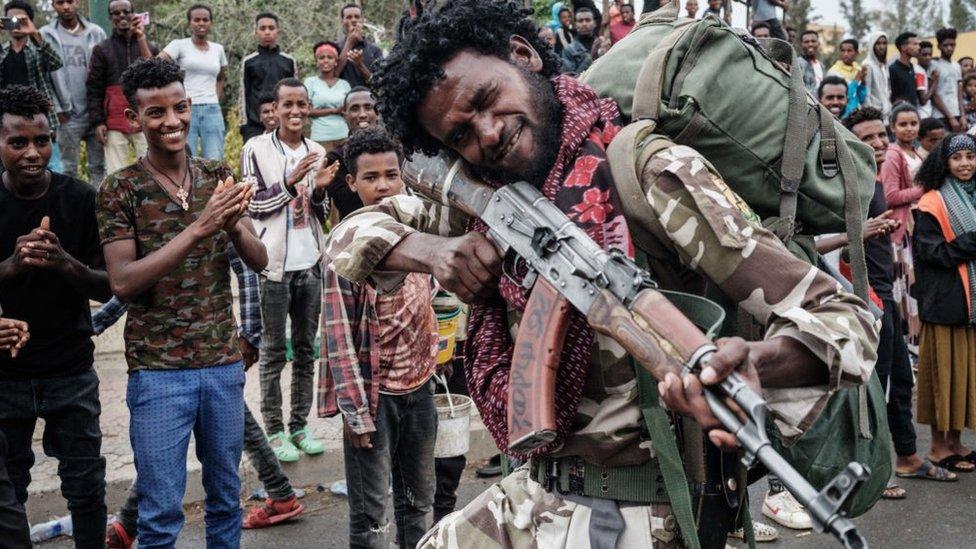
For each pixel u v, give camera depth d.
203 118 7.93
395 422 3.29
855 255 1.76
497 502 1.85
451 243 1.74
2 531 2.62
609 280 1.45
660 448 1.59
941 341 4.94
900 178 6.46
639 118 1.65
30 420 3.42
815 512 1.17
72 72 7.59
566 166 1.64
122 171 3.22
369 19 13.70
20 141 3.25
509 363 1.76
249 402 5.63
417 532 3.47
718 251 1.47
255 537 4.09
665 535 1.67
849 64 10.60
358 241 1.86
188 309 3.22
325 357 3.19
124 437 4.93
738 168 1.69
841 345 1.37
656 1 7.54
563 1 11.82
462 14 1.56
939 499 4.66
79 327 3.43
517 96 1.59
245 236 3.37
